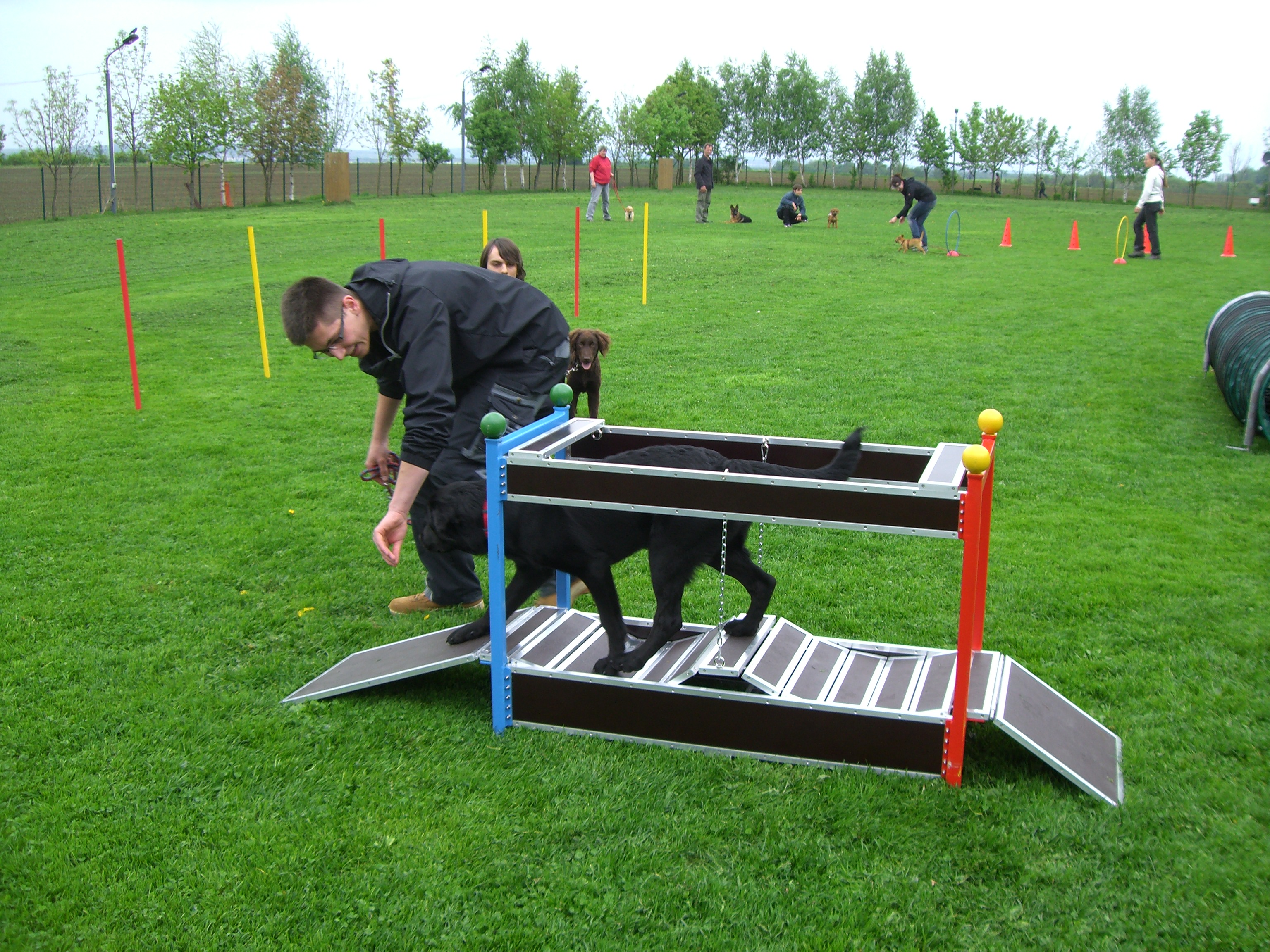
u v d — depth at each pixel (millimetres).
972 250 19609
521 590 3465
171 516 5633
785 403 8047
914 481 3496
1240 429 7297
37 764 3111
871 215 29906
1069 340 10625
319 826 2785
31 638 4020
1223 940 2287
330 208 28719
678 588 3281
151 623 4207
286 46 35750
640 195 38750
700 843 2691
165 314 12773
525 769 3070
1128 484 6078
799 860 2607
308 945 2332
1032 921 2371
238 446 7129
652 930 2377
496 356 3621
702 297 13484
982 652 3426
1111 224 27750
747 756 3131
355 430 7598
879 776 2973
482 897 2498
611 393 8391
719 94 51031
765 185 50906
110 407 8297
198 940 2352
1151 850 2605
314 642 4066
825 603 4383
